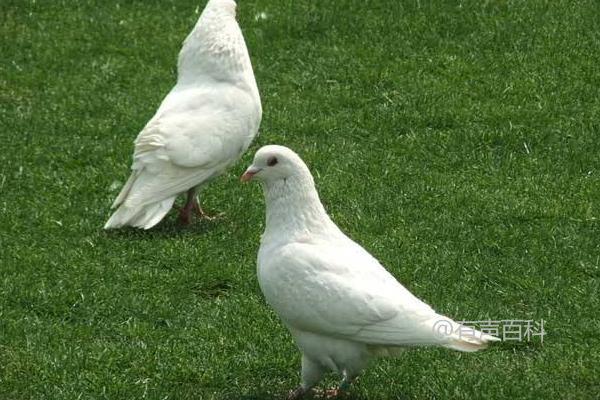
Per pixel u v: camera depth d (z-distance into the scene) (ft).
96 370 34.04
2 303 37.91
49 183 47.42
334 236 30.71
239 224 43.50
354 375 30.83
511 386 32.37
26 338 35.81
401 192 45.73
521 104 54.08
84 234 42.83
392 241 41.52
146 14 66.59
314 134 52.49
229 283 39.47
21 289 38.55
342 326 29.09
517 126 51.44
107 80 58.95
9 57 61.72
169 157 41.52
